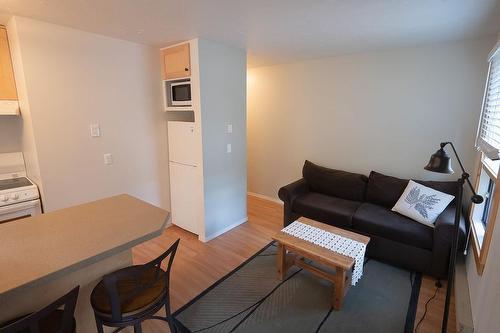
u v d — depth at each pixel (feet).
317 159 12.81
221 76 9.68
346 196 10.93
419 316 6.57
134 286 4.66
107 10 6.36
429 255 7.79
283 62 12.76
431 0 5.62
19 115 8.14
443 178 9.61
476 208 7.41
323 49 10.08
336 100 11.71
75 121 8.25
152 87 10.19
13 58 7.45
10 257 3.92
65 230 4.77
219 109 9.86
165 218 5.31
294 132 13.39
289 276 8.15
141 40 9.08
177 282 7.83
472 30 7.63
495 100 6.56
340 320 6.46
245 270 8.44
